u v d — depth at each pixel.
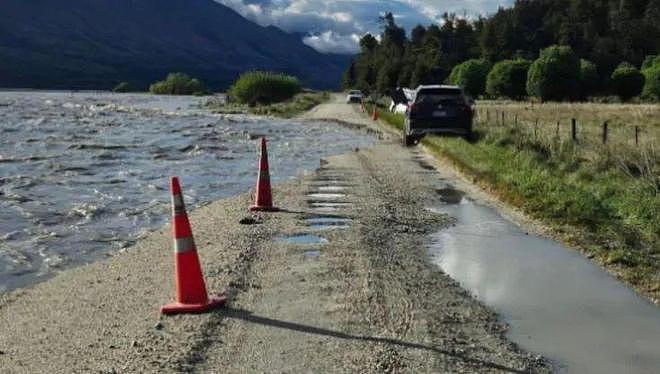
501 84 79.19
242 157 22.95
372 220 10.84
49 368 5.16
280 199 13.02
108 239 10.46
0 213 12.70
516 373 4.99
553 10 141.25
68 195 14.93
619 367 5.11
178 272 6.50
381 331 5.85
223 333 5.82
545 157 17.02
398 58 139.50
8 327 6.23
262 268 7.93
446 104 22.58
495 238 9.59
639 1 135.00
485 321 6.13
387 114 44.22
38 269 8.80
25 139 30.59
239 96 79.75
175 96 132.12
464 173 16.36
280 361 5.20
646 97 68.19
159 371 5.02
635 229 9.61
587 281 7.43
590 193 11.98
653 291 7.04
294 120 47.25
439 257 8.52
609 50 113.62
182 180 17.25
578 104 60.53
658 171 13.87
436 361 5.18
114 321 6.23
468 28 146.62
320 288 7.14
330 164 19.11
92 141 29.67
